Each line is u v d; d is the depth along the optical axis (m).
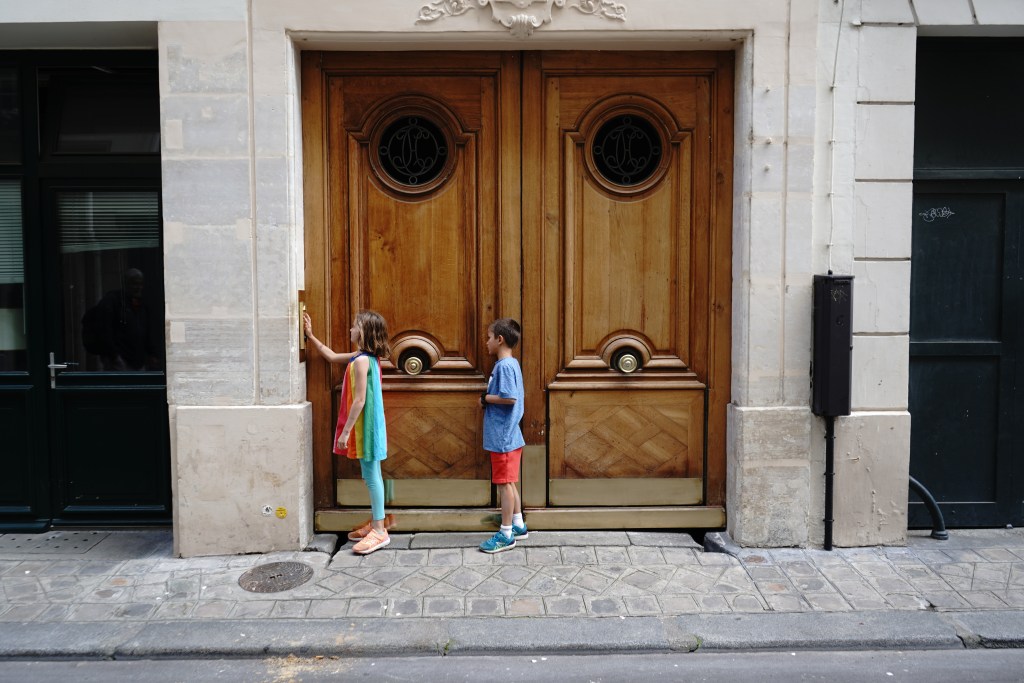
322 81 5.26
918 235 5.50
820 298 5.02
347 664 4.02
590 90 5.30
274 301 5.09
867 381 5.23
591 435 5.46
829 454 5.15
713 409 5.43
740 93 5.17
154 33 5.17
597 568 4.96
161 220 5.61
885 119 5.10
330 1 4.96
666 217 5.38
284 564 5.01
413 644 4.11
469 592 4.65
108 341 5.65
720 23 4.99
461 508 5.50
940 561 5.07
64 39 5.29
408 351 5.43
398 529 5.46
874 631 4.23
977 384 5.59
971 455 5.62
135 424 5.65
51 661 4.06
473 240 5.38
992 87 5.45
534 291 5.37
